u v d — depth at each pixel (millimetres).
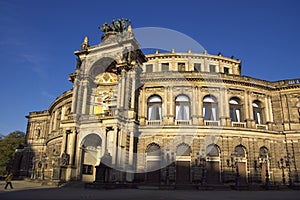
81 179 41031
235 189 37594
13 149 85438
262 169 44969
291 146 46906
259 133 46531
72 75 48562
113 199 19703
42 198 19500
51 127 62781
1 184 39875
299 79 49562
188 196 24672
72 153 41406
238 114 48094
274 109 49938
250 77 49469
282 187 40469
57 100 58031
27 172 69500
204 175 41031
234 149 44406
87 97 44812
